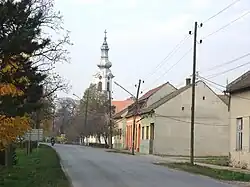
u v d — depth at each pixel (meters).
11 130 17.34
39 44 17.72
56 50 23.11
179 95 62.34
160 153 61.25
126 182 21.50
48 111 48.91
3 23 15.62
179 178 24.53
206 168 32.56
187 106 62.44
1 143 17.53
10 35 15.79
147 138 66.19
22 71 17.06
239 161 37.38
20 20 16.02
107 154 52.56
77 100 118.31
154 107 62.12
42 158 37.44
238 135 38.62
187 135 62.06
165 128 61.72
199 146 61.69
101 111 93.50
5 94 16.56
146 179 23.27
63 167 30.88
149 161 40.91
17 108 17.91
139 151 69.75
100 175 25.20
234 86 38.91
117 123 91.62
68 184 19.91
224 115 62.78
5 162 25.55
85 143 103.25
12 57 16.22
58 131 130.88
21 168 26.11
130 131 80.19
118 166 32.84
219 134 62.44
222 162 43.16
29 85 18.70
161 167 33.12
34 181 19.80
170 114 62.03
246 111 36.91
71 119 119.19
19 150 51.12
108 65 129.62
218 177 25.95
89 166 32.25
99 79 129.25
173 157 54.59
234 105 39.31
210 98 62.69
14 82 16.86
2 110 16.91
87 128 97.31
